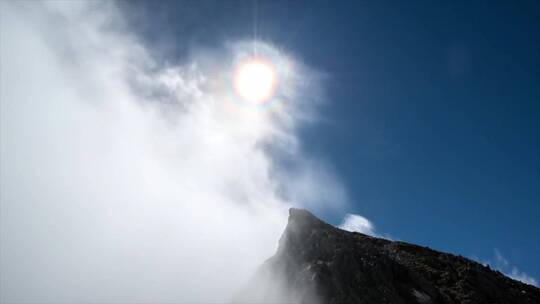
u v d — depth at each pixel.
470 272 59.84
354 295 52.53
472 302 52.19
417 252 67.56
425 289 54.88
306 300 53.81
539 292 60.69
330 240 64.44
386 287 53.88
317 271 57.00
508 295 56.12
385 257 61.09
